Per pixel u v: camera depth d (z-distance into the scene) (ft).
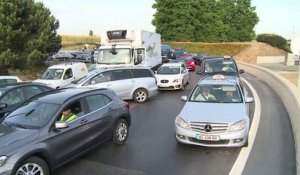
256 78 93.15
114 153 28.94
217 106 31.14
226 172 24.48
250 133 34.22
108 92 30.71
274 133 34.19
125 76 55.93
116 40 68.64
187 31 236.43
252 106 49.03
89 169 25.32
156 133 35.29
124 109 31.50
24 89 37.27
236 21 266.57
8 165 20.21
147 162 26.73
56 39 114.01
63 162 24.21
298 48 55.42
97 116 27.81
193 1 234.79
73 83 55.42
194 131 28.25
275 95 59.93
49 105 25.32
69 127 24.77
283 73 94.63
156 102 55.98
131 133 35.45
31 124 23.73
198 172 24.56
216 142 27.86
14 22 97.30
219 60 61.00
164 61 113.70
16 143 21.30
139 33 68.54
